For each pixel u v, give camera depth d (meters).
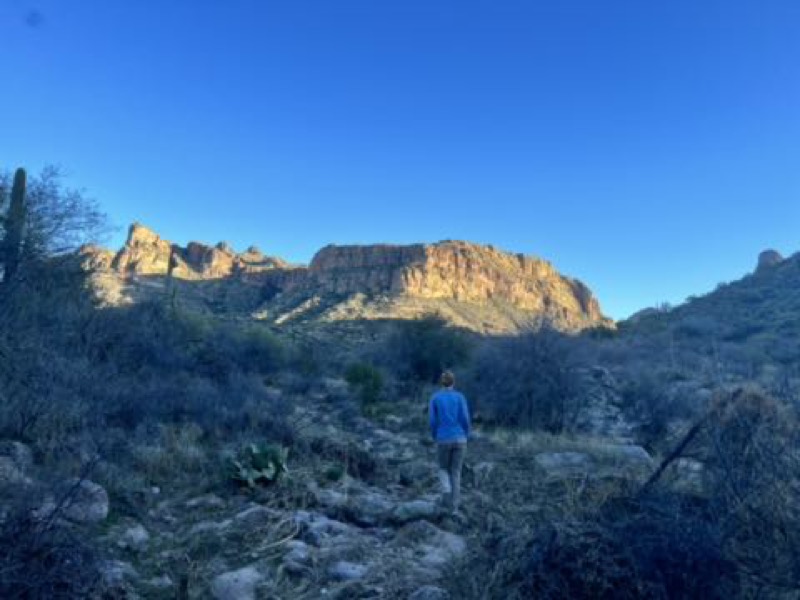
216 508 6.92
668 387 15.48
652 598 4.11
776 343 29.58
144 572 5.13
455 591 4.46
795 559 4.11
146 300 20.56
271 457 8.07
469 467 9.39
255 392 14.18
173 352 16.00
